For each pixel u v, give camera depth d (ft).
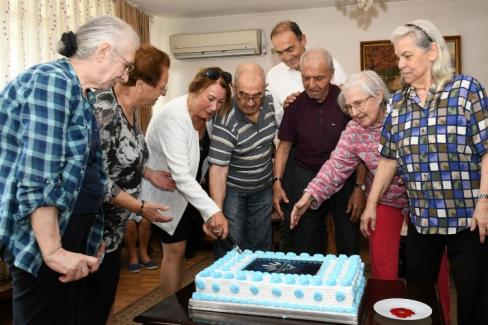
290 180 8.21
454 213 5.61
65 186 3.99
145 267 13.73
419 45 5.53
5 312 10.24
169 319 4.83
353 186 7.80
